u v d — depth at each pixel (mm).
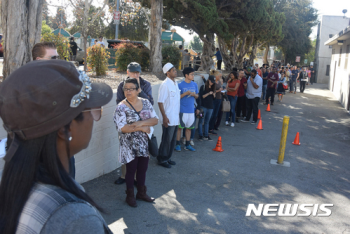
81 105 881
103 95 999
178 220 3854
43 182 852
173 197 4504
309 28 38938
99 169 4980
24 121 779
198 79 9953
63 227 782
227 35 14031
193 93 6484
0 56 10164
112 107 5137
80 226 792
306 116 12859
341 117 13078
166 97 5406
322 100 18875
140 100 4156
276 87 16344
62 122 830
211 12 12547
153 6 10953
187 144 6969
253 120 10602
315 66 37625
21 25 4367
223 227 3766
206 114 7844
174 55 12789
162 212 4027
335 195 4980
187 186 4938
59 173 858
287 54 39719
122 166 4738
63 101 811
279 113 13211
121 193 4477
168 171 5539
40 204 808
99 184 4691
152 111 4184
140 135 4039
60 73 812
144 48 12086
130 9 14711
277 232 3736
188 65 15570
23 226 796
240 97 10648
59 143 885
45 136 833
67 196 839
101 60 9281
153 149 4148
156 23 11008
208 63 15570
